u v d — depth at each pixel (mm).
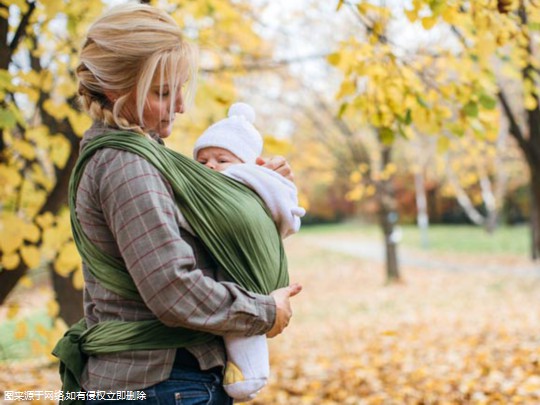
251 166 1553
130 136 1362
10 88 2938
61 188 3596
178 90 1455
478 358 6020
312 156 12109
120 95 1388
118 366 1314
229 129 1738
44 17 3582
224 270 1393
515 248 23938
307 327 10945
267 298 1358
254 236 1416
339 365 6582
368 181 14508
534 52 4422
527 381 4664
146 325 1312
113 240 1354
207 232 1365
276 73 10164
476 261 21094
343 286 17625
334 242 35344
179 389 1322
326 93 13281
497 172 23328
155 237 1261
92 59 1365
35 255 3289
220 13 4105
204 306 1264
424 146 15891
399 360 6551
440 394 4848
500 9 2867
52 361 6102
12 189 3621
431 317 10758
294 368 6652
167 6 3811
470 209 28641
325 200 41438
